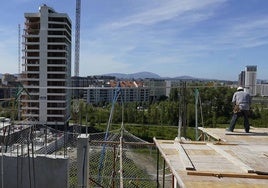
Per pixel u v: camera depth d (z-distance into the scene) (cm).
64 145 757
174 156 593
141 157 1412
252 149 669
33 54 5803
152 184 1100
